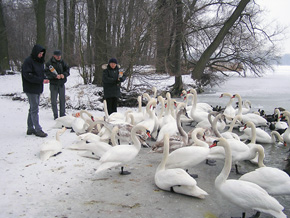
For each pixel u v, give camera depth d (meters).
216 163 7.00
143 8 14.72
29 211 4.29
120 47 15.63
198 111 10.66
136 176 5.87
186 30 21.42
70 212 4.34
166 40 16.12
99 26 17.33
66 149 7.12
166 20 15.94
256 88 25.97
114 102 11.07
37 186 5.11
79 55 19.06
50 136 8.41
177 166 5.55
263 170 4.90
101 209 4.48
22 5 35.19
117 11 16.48
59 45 33.78
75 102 13.95
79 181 5.45
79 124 8.59
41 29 23.09
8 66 30.58
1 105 14.16
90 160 6.55
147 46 15.24
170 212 4.47
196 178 5.97
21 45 35.62
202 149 5.63
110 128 7.43
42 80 7.96
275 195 4.89
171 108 10.02
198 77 22.34
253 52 25.94
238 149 6.03
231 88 26.09
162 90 18.23
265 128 11.24
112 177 5.77
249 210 4.71
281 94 21.38
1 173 5.54
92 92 16.05
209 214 4.48
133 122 8.80
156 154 7.48
